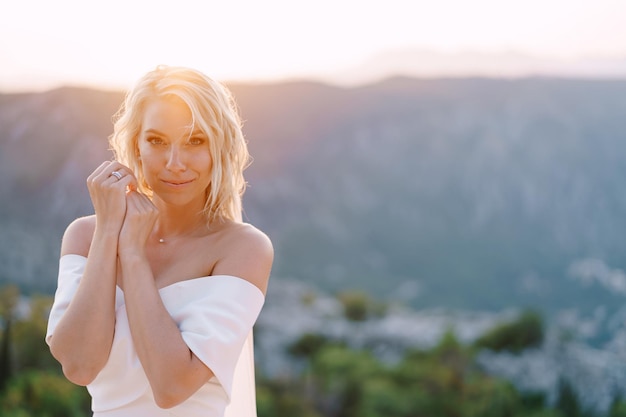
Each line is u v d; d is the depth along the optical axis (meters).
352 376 24.84
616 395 25.52
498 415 23.89
